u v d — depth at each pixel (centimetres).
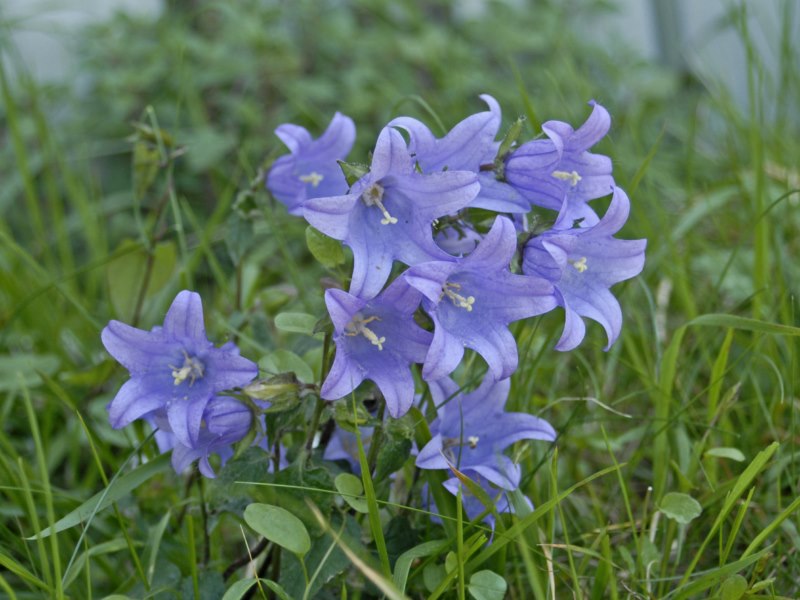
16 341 59
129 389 39
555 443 43
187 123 80
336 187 46
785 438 48
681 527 44
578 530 45
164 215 53
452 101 78
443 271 36
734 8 65
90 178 74
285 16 88
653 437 46
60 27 83
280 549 42
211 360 39
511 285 38
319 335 41
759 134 60
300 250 70
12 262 62
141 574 41
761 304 54
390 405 37
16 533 47
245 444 39
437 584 40
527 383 46
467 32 91
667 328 58
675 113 89
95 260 65
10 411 55
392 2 89
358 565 37
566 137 39
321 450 41
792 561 44
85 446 54
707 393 52
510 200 39
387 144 36
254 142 77
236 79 84
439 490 41
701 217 64
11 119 64
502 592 38
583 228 39
